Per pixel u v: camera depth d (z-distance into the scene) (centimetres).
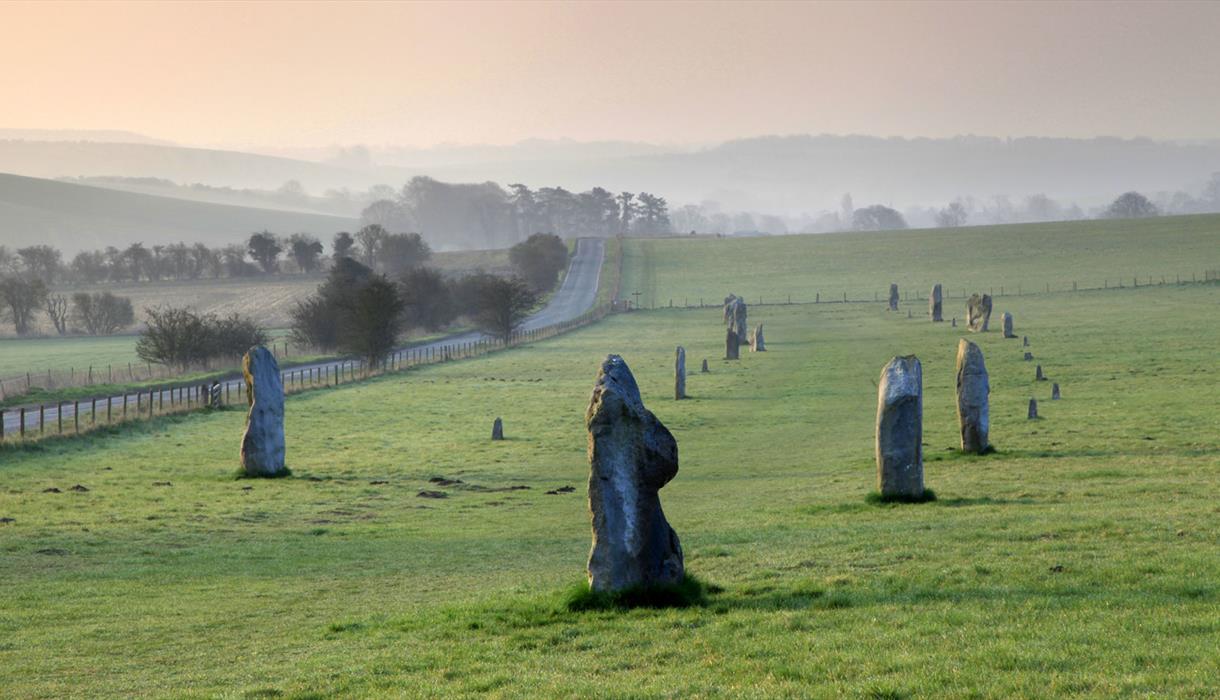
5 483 4069
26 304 14925
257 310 17100
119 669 1745
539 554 2781
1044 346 9131
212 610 2203
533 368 9688
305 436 5659
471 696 1441
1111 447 4119
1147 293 14300
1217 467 3444
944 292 16562
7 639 1966
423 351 11719
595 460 1928
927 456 4169
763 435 5447
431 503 3766
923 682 1366
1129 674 1350
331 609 2183
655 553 1922
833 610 1800
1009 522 2572
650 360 10125
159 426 5775
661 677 1479
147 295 18800
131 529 3234
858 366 8700
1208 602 1689
